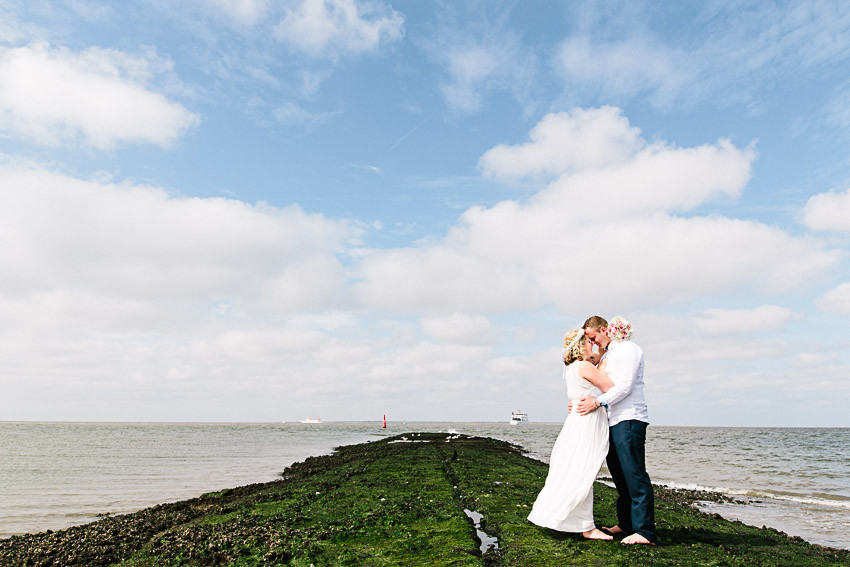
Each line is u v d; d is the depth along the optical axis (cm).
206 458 3559
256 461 3306
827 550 873
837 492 2223
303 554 715
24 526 1316
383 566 654
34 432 9606
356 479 1588
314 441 6375
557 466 737
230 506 1259
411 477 1608
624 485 732
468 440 4944
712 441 8725
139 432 10038
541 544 705
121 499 1761
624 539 700
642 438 690
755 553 748
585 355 725
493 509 1030
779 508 1739
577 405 712
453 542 755
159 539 912
